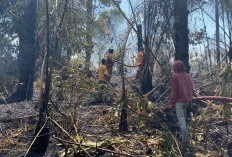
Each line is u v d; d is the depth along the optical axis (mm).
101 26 6367
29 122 4676
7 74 10734
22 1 11016
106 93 6180
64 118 4273
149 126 4668
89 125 4680
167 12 5840
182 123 4062
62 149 3648
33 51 7340
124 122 4527
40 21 6324
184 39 5844
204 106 5824
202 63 8539
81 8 5855
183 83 4098
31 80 7383
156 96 6555
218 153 3729
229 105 4852
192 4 6477
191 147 3943
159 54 6629
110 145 3732
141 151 3680
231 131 4551
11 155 3457
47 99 3602
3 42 11531
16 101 6848
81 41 6418
